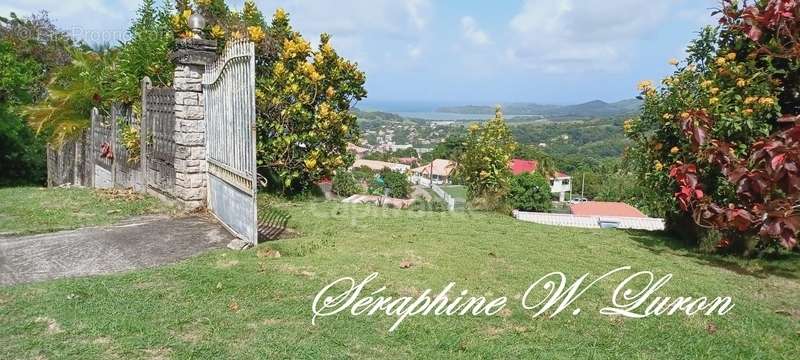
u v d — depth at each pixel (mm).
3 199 8781
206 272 4758
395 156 56531
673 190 6391
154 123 8609
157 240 6070
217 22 9594
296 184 9648
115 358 3207
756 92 5477
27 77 16000
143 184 9094
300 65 9016
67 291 4254
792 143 4395
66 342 3387
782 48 5398
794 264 5539
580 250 6129
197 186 7621
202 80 7555
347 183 11445
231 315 3869
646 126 6711
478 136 10656
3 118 14641
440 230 7035
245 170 5977
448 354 3385
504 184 10156
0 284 4547
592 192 48438
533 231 7246
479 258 5551
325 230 6773
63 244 5824
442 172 35188
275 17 9633
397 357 3328
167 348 3350
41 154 15992
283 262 5164
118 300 4094
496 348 3465
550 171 28406
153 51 9703
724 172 5105
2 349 3277
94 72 12086
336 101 9547
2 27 19594
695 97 6023
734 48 6031
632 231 7496
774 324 3984
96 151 11516
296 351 3350
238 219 6246
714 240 5941
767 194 4746
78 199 8547
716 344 3633
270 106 8898
